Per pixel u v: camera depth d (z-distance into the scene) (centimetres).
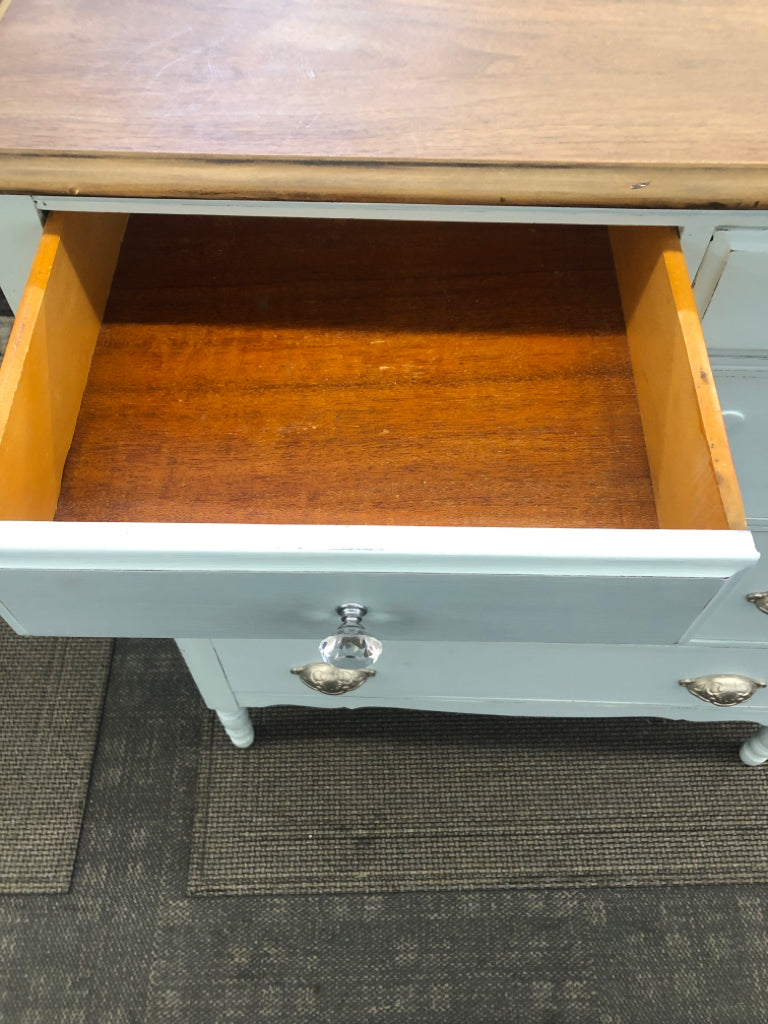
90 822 92
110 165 45
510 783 95
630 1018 83
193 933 86
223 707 84
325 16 52
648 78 49
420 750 97
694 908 88
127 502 53
